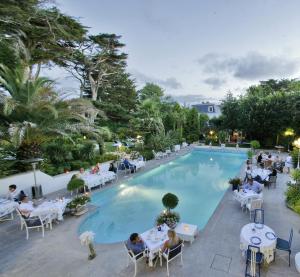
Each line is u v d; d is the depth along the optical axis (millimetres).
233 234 6789
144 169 16141
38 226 7008
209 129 31625
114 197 11422
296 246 6117
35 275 5164
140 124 24781
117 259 5738
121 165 15703
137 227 8344
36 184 10484
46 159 12891
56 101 11562
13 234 7148
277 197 10008
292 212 8336
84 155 14984
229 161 20859
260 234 5555
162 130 24141
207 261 5516
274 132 24750
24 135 10711
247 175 11812
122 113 27906
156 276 5027
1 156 11203
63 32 15727
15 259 5789
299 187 9242
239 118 26516
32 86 10828
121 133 26594
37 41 16281
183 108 32156
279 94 24672
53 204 8062
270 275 4949
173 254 5156
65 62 23422
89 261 5656
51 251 6145
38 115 11062
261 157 16375
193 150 25859
